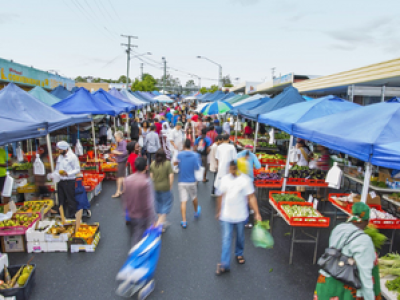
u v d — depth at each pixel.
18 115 6.19
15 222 5.27
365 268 2.83
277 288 4.26
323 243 5.77
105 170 9.91
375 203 6.04
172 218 6.82
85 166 9.34
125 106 13.91
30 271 4.12
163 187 5.67
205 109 14.63
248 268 4.79
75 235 5.28
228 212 4.53
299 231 6.28
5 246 5.11
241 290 4.20
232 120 17.17
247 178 4.61
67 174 5.46
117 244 5.50
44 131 6.23
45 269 4.63
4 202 5.84
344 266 2.95
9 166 7.34
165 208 5.83
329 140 4.76
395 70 9.75
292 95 9.54
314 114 6.77
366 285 2.83
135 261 4.00
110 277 4.45
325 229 6.45
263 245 4.79
